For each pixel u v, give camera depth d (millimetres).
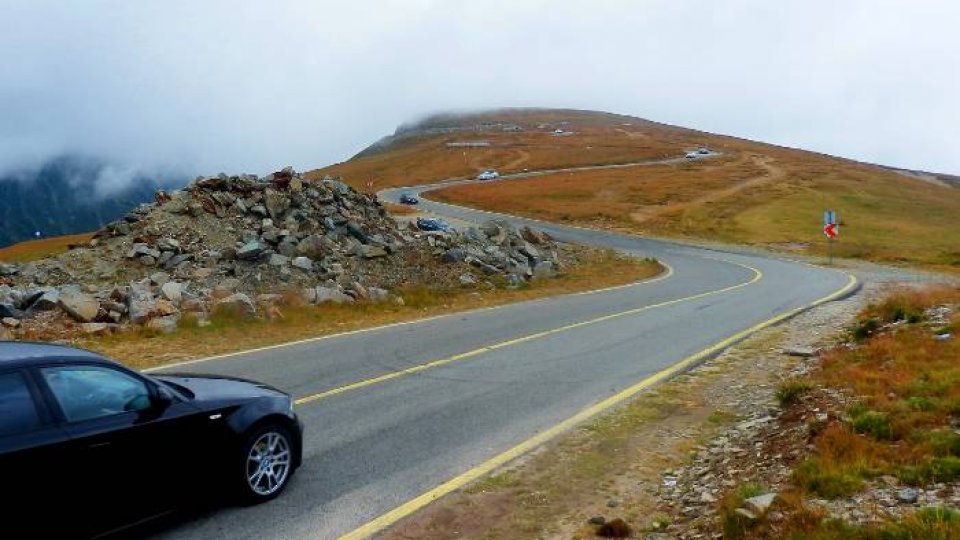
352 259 21953
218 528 5875
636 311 19203
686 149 137250
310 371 11508
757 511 5340
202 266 18938
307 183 25516
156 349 13109
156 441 5602
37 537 4918
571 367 12055
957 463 5812
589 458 7617
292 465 6742
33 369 5145
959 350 9578
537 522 6062
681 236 56406
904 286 25281
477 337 14922
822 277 30547
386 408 9414
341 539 5715
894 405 7352
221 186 23516
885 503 5391
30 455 4855
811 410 8086
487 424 8789
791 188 82250
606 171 106812
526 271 26766
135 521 5508
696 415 9195
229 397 6316
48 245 52594
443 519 6113
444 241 26484
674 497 6527
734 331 15680
